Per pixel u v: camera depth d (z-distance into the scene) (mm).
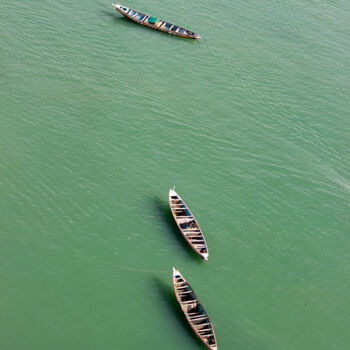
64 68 64000
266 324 40406
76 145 52969
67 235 43250
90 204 46688
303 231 50000
